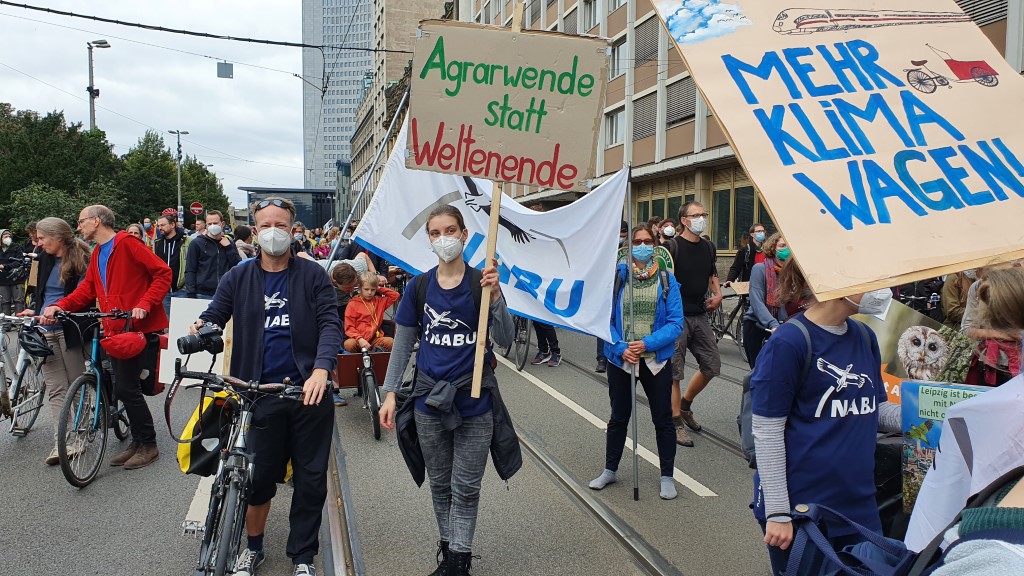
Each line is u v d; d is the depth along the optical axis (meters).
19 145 40.38
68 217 33.31
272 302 3.34
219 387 3.02
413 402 3.39
